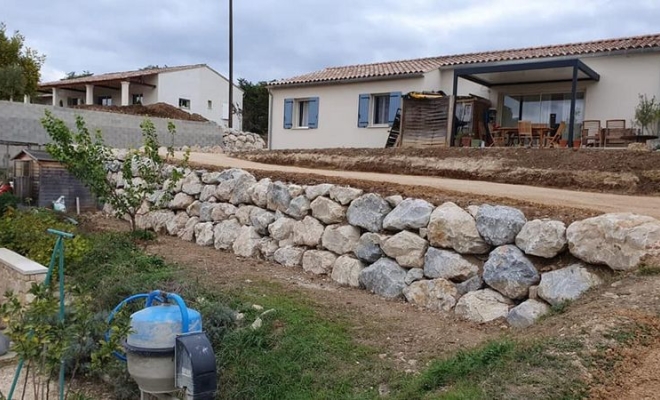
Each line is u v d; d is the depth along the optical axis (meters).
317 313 5.48
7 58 29.02
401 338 4.91
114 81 32.88
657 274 4.48
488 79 16.95
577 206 6.75
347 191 7.38
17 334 3.59
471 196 6.79
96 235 9.89
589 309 4.22
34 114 19.88
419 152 13.72
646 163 10.06
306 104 21.44
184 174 10.27
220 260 8.27
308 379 4.29
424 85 18.06
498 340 4.31
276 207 8.56
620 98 15.45
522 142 16.27
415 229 6.32
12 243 9.00
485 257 5.70
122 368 4.98
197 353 3.39
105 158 9.56
